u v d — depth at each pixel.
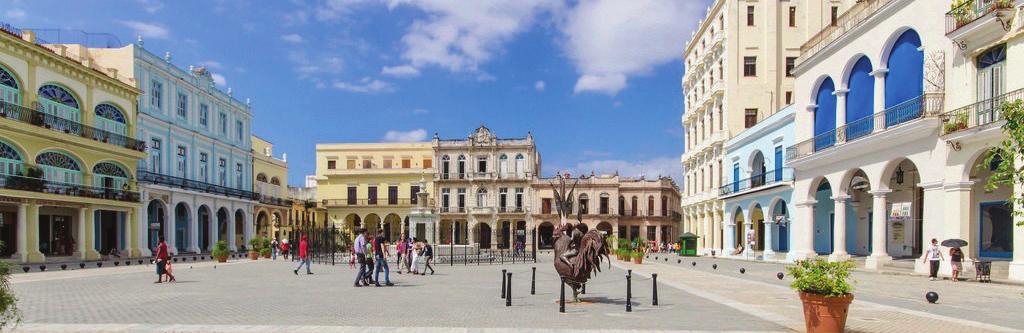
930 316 11.14
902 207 22.92
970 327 10.01
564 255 13.05
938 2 20.34
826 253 32.38
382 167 74.50
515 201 71.06
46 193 30.73
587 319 10.85
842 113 26.14
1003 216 20.97
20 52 29.95
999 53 18.12
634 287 16.98
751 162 36.53
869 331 9.62
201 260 36.19
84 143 33.28
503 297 14.13
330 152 74.75
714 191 43.25
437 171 71.69
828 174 26.84
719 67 42.19
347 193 73.25
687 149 52.09
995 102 17.91
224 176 50.75
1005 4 17.11
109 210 36.88
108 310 12.13
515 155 71.56
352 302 13.48
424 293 15.51
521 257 37.62
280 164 63.69
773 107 39.56
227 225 50.16
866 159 23.97
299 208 69.38
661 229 73.12
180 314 11.52
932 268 18.91
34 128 29.98
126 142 36.88
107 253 38.09
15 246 32.97
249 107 56.09
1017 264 17.44
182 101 44.53
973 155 18.62
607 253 13.28
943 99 20.11
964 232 19.08
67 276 21.92
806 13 40.03
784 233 35.38
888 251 28.58
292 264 30.95
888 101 23.23
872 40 23.84
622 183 73.25
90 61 35.81
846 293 9.04
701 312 11.74
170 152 42.50
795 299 13.99
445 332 9.39
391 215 73.19
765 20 39.97
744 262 32.72
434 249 33.62
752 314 11.45
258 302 13.49
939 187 19.97
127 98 37.66
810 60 28.61
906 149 21.59
